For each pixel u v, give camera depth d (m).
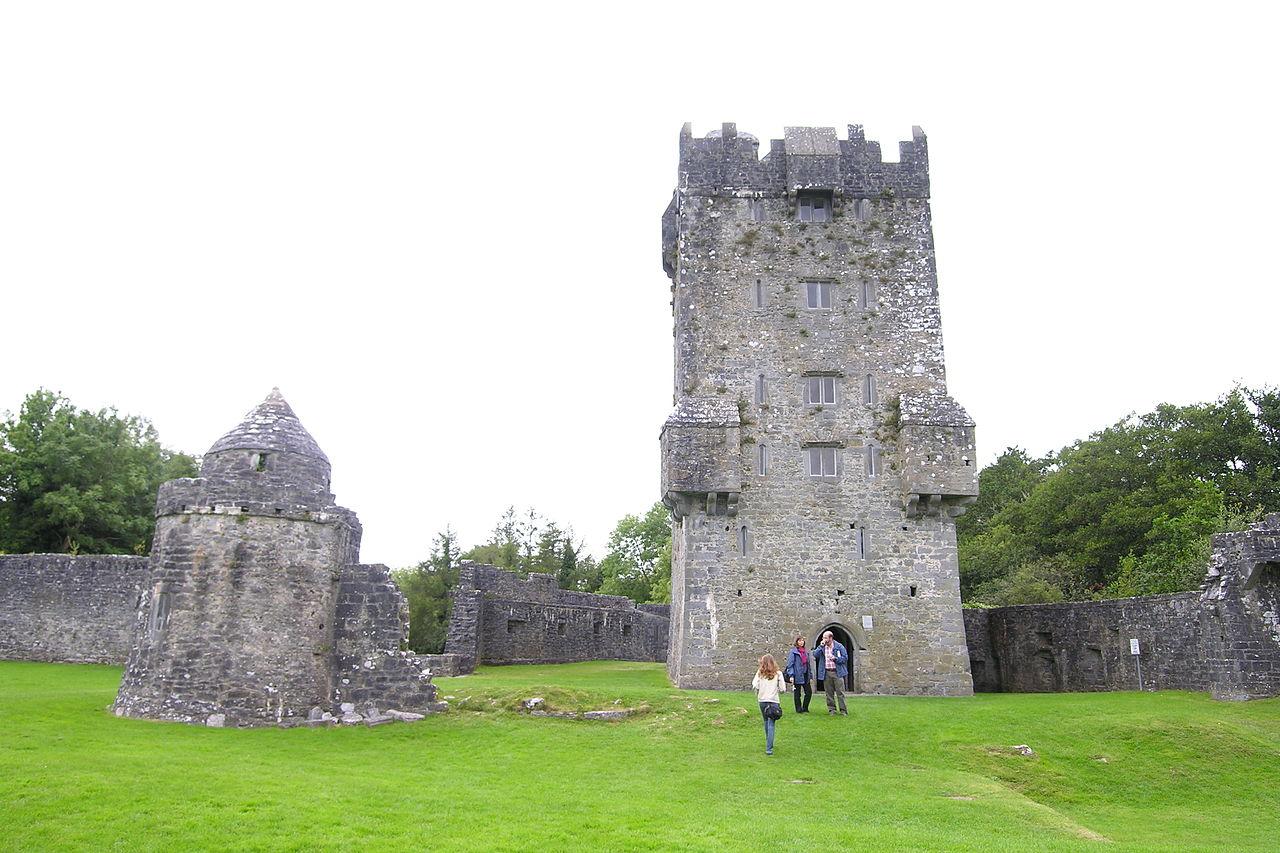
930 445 36.41
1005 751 22.70
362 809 15.45
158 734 21.25
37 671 35.97
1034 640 40.59
